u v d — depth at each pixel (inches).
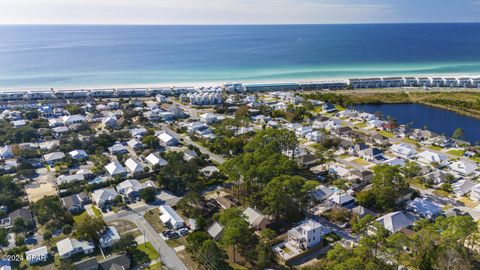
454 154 4948.3
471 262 2581.2
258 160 3804.1
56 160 4522.6
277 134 4534.9
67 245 2753.4
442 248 2501.2
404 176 3878.0
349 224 3181.6
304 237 2800.2
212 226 3011.8
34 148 4916.3
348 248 2751.0
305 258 2721.5
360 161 4685.0
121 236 2967.5
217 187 3946.9
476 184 3848.4
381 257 2472.9
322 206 3531.0
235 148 4781.0
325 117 6530.5
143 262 2642.7
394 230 2955.2
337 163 4594.0
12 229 3029.0
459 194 3777.1
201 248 2618.1
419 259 2529.5
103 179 4033.0
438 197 3742.6
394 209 3430.1
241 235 2593.5
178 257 2719.0
